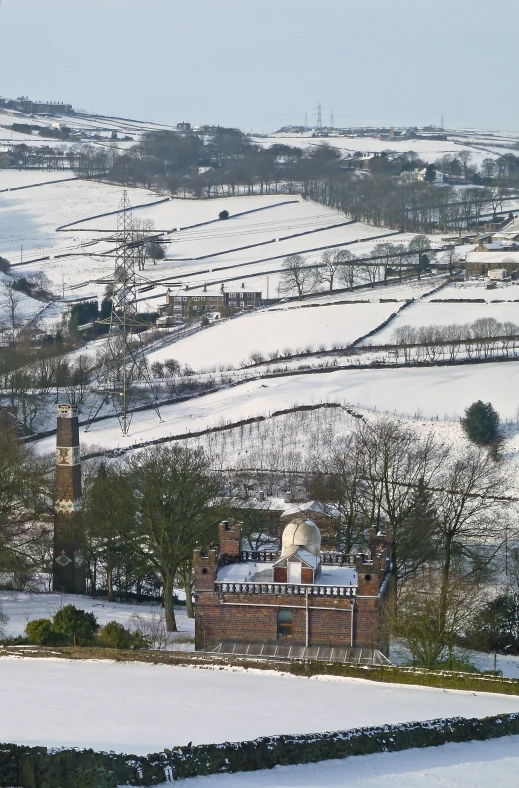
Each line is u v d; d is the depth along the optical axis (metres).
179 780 119.94
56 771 115.00
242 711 147.25
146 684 163.50
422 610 196.00
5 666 177.25
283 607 194.50
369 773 127.81
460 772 130.00
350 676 174.12
